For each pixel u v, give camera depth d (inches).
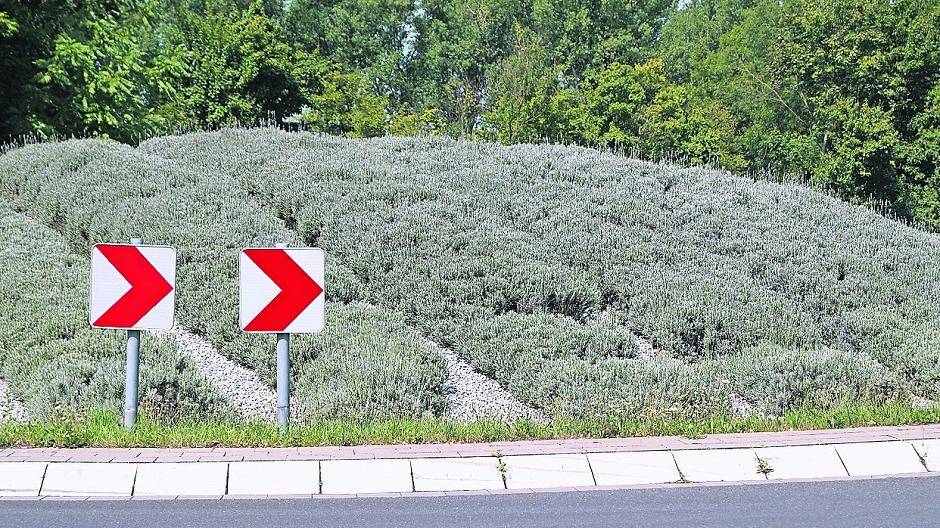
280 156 677.9
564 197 637.9
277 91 1465.3
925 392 390.9
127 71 919.7
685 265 541.3
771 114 1692.9
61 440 268.1
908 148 1378.0
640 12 2074.3
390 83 2231.8
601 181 682.2
